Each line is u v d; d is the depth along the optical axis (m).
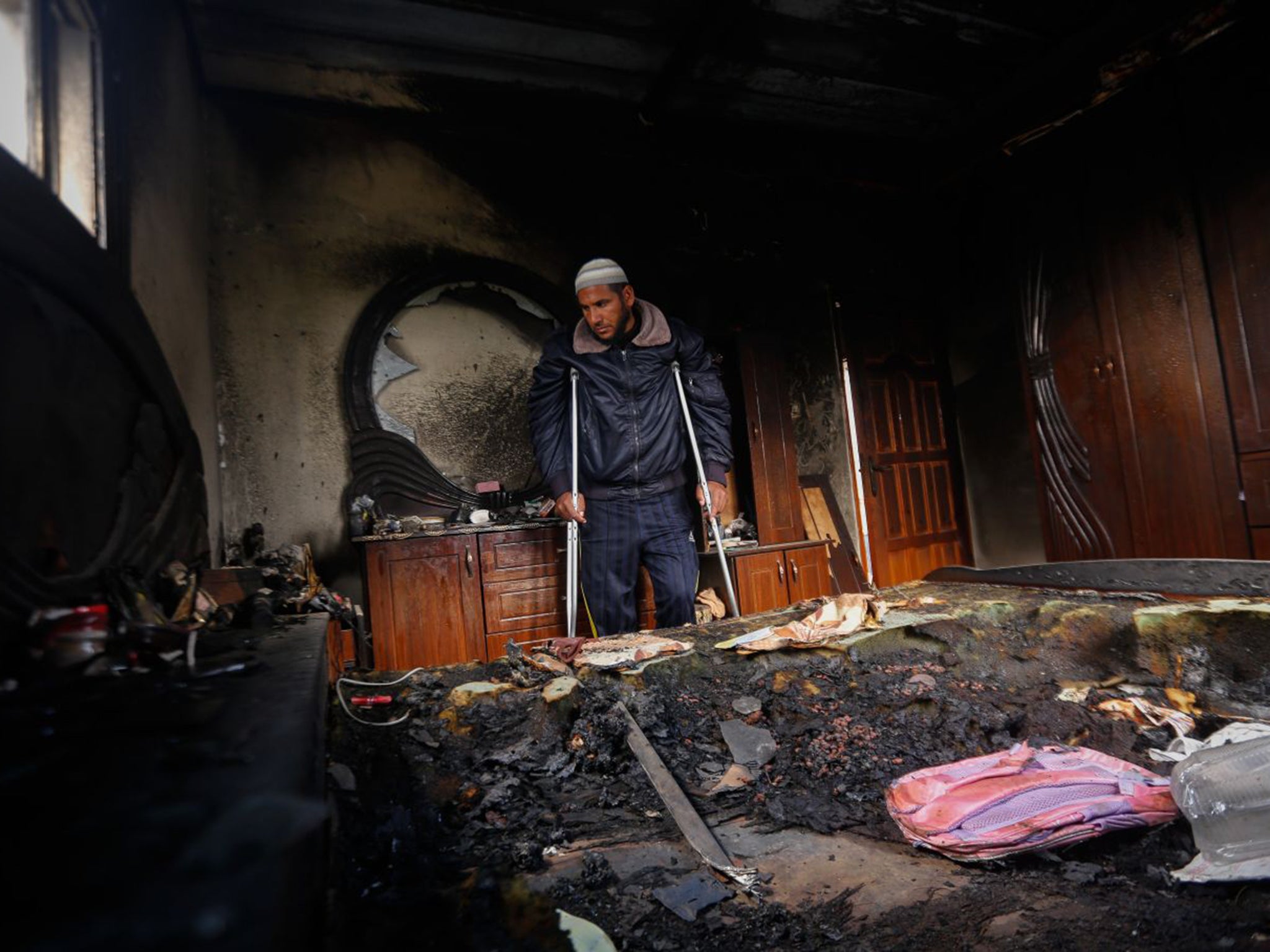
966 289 5.50
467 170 4.32
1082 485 4.48
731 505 4.69
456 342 4.19
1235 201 3.71
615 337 3.39
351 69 4.06
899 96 4.84
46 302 1.28
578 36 3.99
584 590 3.47
